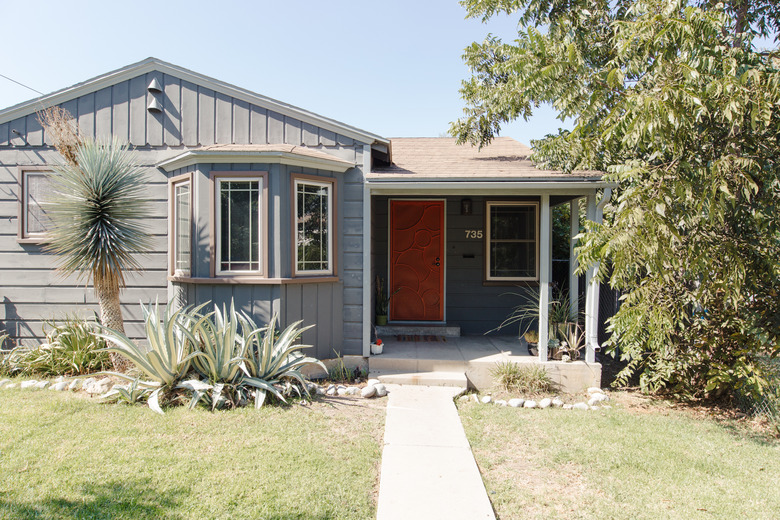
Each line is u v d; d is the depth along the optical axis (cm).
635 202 405
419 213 793
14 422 398
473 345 691
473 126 789
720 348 503
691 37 414
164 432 385
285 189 560
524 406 514
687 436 423
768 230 447
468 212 791
